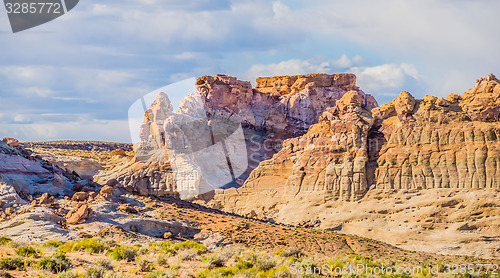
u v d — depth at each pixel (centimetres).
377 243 9575
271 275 3678
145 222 8012
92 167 10931
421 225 11156
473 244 10569
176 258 4269
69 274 3191
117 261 3981
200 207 9912
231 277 3500
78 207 7850
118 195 9338
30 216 7200
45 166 9738
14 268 3322
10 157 9256
